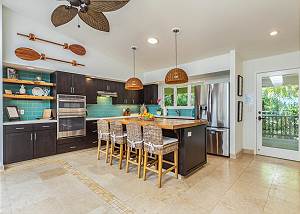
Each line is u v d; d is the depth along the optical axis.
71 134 4.26
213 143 4.22
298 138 3.72
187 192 2.38
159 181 2.52
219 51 4.03
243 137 4.46
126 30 3.70
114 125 3.34
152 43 4.08
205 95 4.44
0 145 3.15
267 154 4.12
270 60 4.07
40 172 3.08
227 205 2.06
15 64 3.57
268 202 2.12
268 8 2.52
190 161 2.98
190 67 4.89
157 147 2.58
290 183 2.63
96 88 5.16
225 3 2.54
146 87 6.48
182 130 2.86
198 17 2.93
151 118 3.64
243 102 4.44
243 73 4.45
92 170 3.18
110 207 2.02
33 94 4.11
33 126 3.66
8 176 2.90
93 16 2.32
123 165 3.46
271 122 4.08
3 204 2.06
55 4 3.25
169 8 2.83
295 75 3.76
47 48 4.02
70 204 2.08
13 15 3.54
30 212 1.92
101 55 5.08
